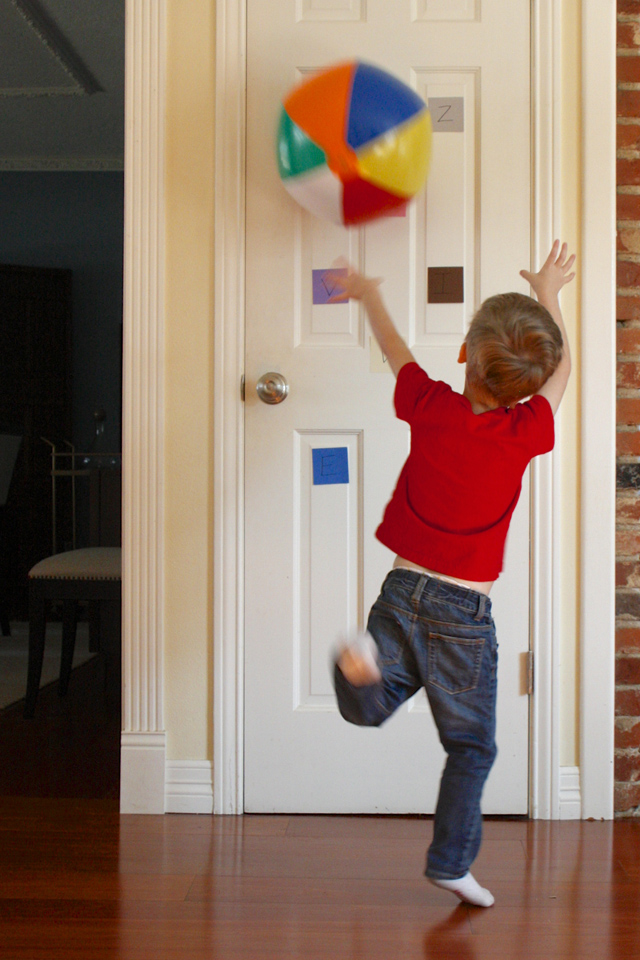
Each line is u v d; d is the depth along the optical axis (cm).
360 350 214
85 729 293
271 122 213
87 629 493
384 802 213
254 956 146
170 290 215
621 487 215
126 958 144
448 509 153
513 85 212
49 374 520
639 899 168
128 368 214
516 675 212
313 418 214
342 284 177
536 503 211
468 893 160
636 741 215
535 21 210
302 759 213
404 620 154
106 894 169
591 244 211
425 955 146
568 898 168
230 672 214
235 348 213
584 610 212
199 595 215
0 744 276
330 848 192
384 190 173
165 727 216
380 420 214
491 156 212
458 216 213
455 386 213
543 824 208
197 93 214
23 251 536
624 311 215
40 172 537
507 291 212
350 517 215
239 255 213
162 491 214
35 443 517
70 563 306
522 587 212
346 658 141
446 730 157
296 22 213
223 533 213
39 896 168
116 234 534
